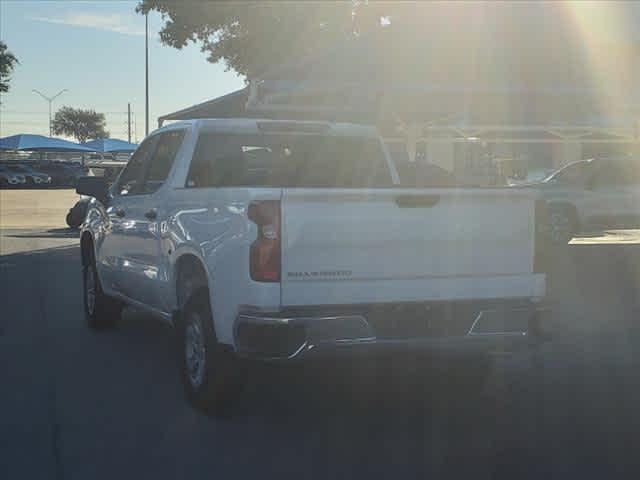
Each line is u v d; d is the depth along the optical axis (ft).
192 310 21.16
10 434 19.77
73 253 57.77
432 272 19.31
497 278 19.88
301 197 18.30
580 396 23.26
